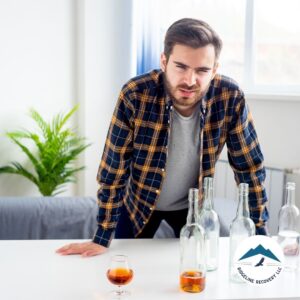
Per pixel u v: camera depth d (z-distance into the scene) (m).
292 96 3.34
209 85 1.67
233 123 1.71
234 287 1.39
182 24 1.49
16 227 2.66
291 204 1.55
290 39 3.49
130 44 3.58
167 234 2.70
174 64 1.48
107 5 3.55
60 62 3.69
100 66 3.62
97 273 1.46
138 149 1.72
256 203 1.71
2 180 3.63
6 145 3.60
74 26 3.70
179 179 1.82
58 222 2.70
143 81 1.66
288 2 3.46
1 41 3.51
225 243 1.75
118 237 1.96
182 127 1.71
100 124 3.69
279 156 3.45
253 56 3.50
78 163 3.82
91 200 2.83
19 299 1.29
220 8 3.55
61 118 3.73
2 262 1.54
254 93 3.38
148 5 3.45
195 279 1.34
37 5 3.58
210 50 1.46
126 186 1.91
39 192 3.77
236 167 1.78
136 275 1.46
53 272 1.47
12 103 3.59
